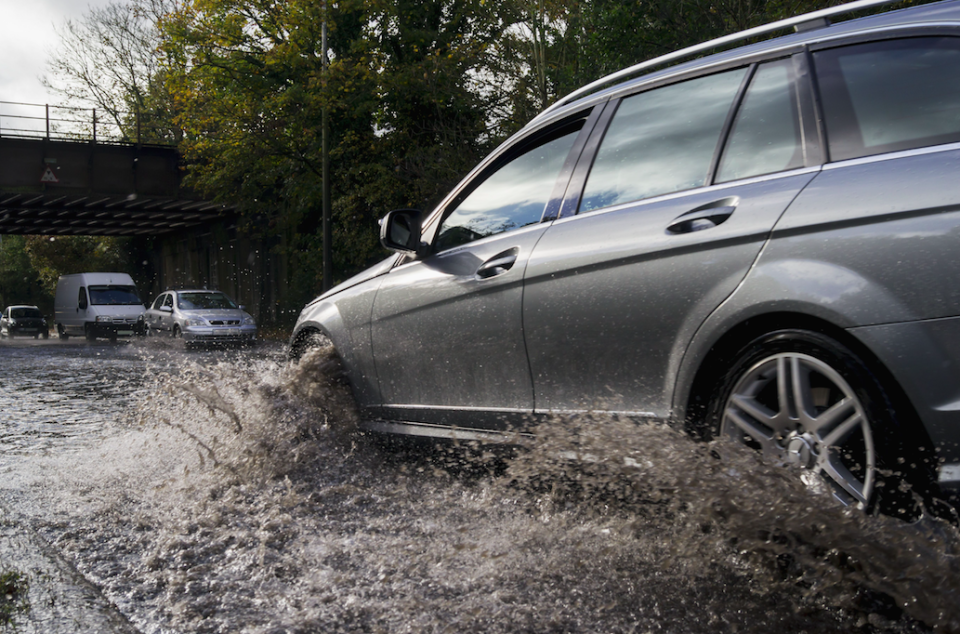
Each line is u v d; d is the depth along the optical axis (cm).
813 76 271
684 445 271
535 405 339
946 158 224
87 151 3541
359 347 453
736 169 282
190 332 2378
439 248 417
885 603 231
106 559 322
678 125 311
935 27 245
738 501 245
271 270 4084
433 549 309
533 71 2241
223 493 416
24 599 280
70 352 2277
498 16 2362
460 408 381
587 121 356
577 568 277
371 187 2725
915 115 239
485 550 302
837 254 236
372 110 2622
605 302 304
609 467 288
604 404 309
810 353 245
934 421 215
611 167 332
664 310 283
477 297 365
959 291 211
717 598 247
